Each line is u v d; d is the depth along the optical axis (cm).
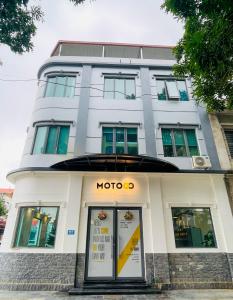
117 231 790
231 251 756
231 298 605
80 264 721
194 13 600
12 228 766
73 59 1115
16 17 485
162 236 763
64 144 921
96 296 630
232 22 504
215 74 635
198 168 877
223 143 948
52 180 825
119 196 816
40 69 1123
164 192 837
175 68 765
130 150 936
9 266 713
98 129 952
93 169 833
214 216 811
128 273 740
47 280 693
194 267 739
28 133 955
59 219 772
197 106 1026
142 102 1033
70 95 1035
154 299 602
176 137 975
